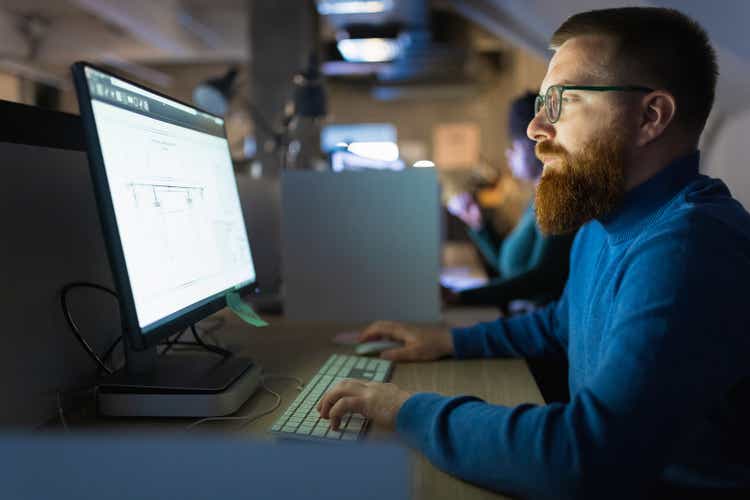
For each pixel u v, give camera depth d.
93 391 0.91
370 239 1.56
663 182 0.83
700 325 0.63
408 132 8.65
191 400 0.84
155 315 0.79
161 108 0.91
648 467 0.60
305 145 2.29
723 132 2.57
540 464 0.61
